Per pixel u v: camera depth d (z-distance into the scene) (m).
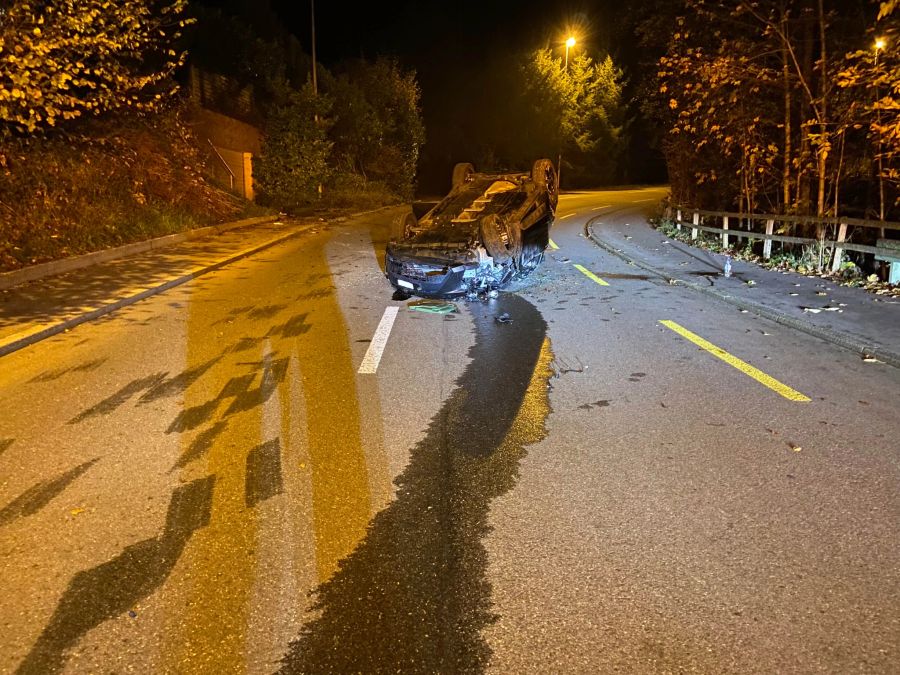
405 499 3.88
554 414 5.21
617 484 4.05
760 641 2.73
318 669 2.58
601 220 22.50
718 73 13.88
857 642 2.72
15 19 10.12
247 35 26.48
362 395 5.66
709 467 4.28
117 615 2.88
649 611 2.91
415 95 36.72
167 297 9.95
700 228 16.66
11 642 2.72
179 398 5.58
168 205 16.70
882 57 10.31
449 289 9.41
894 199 14.23
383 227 21.06
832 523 3.61
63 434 4.81
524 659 2.63
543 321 8.43
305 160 25.73
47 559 3.28
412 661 2.62
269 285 10.98
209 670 2.57
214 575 3.16
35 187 12.52
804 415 5.18
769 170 16.30
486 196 11.56
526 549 3.38
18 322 7.85
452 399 5.55
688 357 6.80
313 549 3.38
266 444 4.65
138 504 3.81
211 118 21.69
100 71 12.46
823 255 11.87
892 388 5.84
